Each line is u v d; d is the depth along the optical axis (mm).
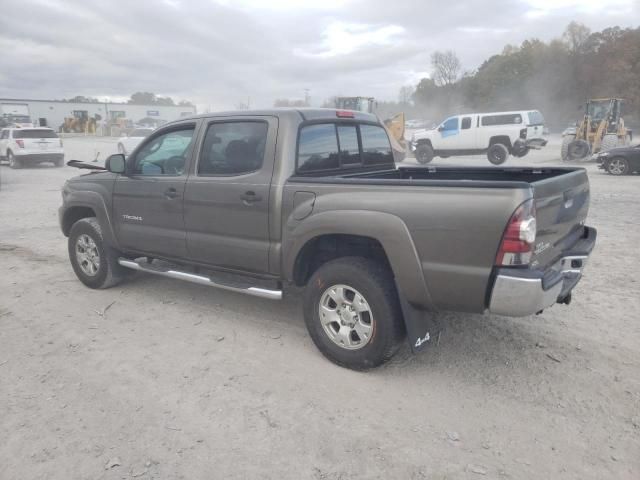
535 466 2783
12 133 21594
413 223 3340
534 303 3078
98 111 85125
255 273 4242
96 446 2971
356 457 2869
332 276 3721
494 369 3795
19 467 2807
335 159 4500
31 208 11469
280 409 3324
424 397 3449
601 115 20750
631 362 3852
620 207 10273
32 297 5434
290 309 5027
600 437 3012
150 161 4910
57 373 3807
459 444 2969
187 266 5004
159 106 92500
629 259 6445
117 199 5125
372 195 3518
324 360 3969
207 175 4410
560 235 3727
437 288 3334
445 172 5059
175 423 3182
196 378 3717
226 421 3201
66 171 20578
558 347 4109
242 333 4480
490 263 3141
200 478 2719
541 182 3254
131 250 5160
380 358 3631
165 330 4559
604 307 4887
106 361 3988
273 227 3998
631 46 61438
